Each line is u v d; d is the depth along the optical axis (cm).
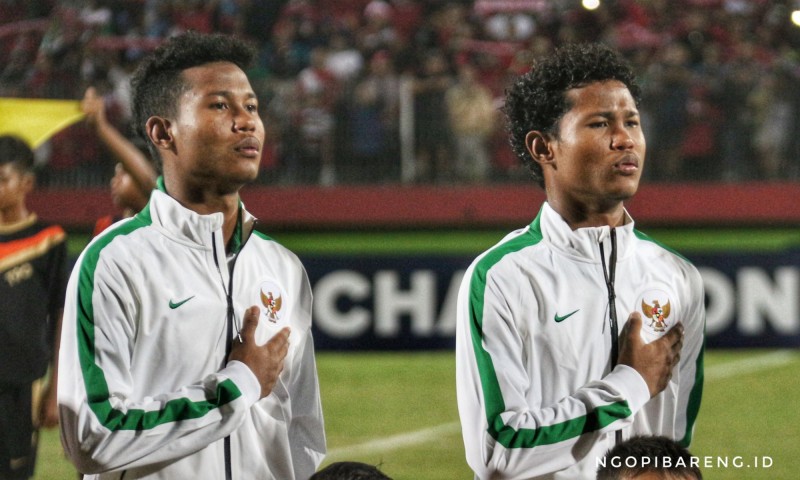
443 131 2489
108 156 2362
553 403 573
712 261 2106
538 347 578
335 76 2603
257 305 581
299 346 603
